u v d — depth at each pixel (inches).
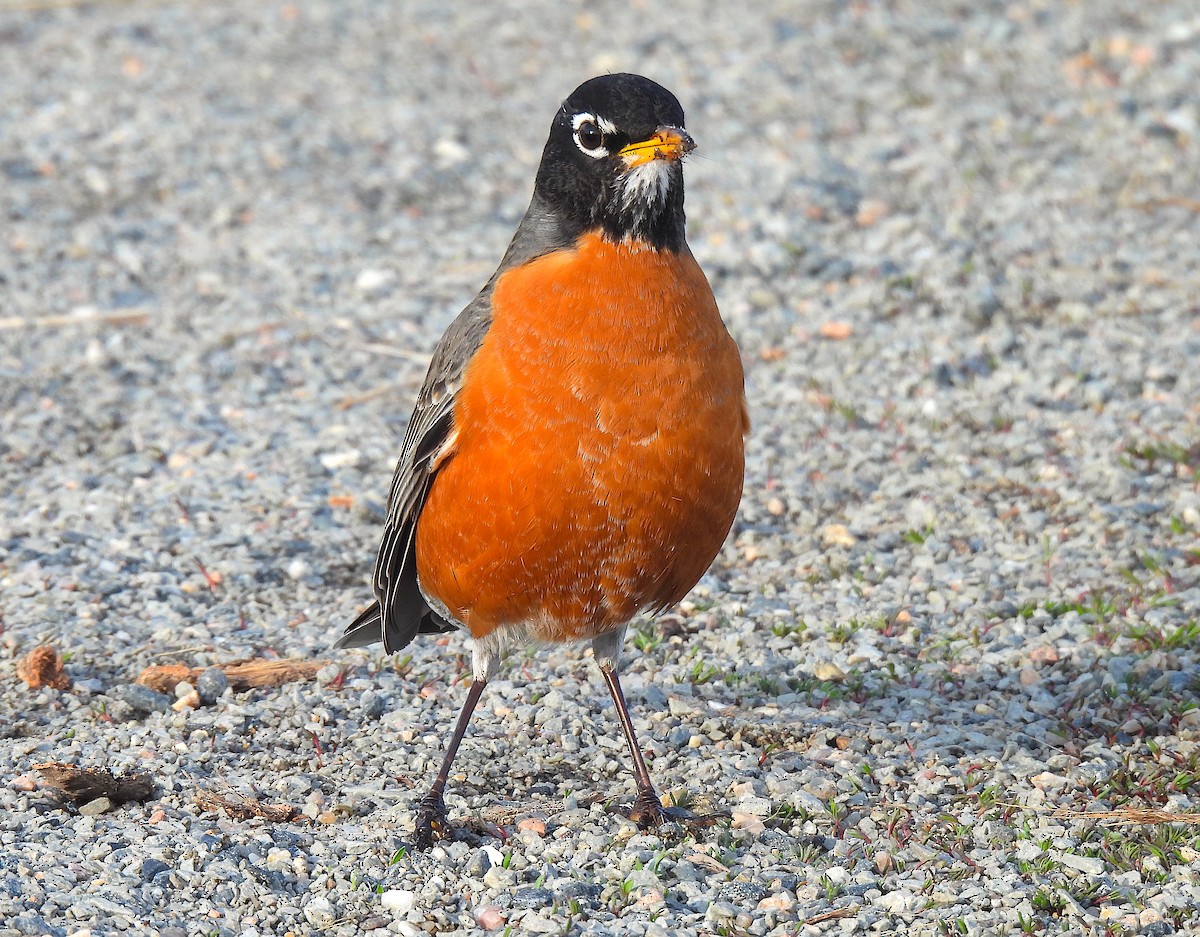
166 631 438.9
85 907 303.9
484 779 372.5
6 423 577.0
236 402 598.5
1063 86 861.2
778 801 357.4
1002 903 313.7
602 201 327.6
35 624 437.1
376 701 406.0
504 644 357.4
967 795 360.5
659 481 327.0
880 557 481.1
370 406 594.6
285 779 366.3
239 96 917.2
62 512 511.2
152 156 834.8
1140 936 303.0
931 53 919.0
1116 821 346.0
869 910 313.0
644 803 353.1
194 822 343.9
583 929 306.0
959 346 617.0
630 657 431.8
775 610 454.0
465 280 704.4
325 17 1054.4
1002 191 754.8
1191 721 386.9
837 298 666.2
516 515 328.5
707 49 952.9
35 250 732.0
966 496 515.8
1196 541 478.9
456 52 985.5
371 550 492.1
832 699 406.6
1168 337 613.0
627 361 322.0
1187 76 855.7
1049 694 405.7
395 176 813.9
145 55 983.6
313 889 320.5
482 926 309.1
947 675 416.5
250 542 493.0
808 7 1000.9
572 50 975.0
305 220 762.8
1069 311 637.9
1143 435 541.6
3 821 338.3
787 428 568.4
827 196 756.6
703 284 337.1
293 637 438.6
